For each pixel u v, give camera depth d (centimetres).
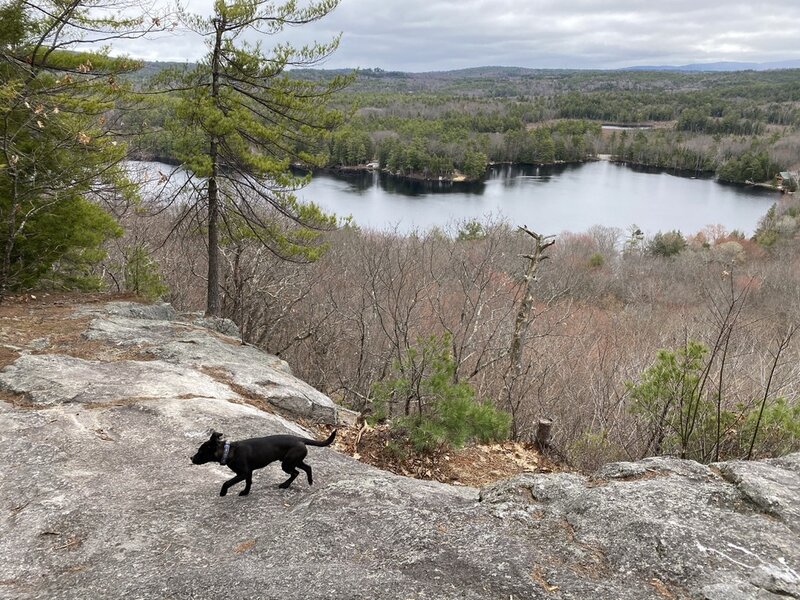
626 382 889
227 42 1352
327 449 743
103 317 1199
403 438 869
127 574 430
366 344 1755
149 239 2173
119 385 844
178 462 639
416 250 2038
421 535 456
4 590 424
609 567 416
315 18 1373
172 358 1020
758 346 1566
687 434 794
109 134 1269
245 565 425
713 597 374
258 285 1956
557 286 2680
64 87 1122
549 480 549
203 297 2278
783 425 757
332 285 2162
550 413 1215
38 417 713
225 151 1441
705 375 820
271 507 533
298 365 1903
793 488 511
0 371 852
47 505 533
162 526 500
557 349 1520
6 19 1116
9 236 1184
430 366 941
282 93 1405
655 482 522
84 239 1325
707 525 454
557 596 380
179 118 1331
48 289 1411
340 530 468
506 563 411
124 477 598
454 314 1753
